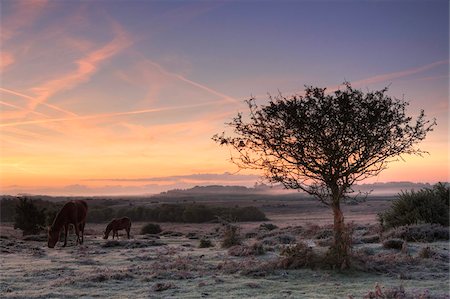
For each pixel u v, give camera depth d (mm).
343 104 12820
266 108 13539
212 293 10312
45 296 10258
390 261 14023
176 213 103250
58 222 26109
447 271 12875
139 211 110375
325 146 13148
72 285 11594
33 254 20719
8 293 10672
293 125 13156
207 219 99250
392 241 17984
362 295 9602
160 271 13406
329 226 30172
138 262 17250
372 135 12852
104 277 12383
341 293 9984
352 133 13000
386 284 11055
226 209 102375
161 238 37469
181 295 10133
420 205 24500
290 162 13648
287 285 11227
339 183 13586
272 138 13469
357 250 15852
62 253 22156
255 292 10367
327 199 13805
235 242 23531
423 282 11266
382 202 146500
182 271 13500
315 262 13664
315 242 22359
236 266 14273
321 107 13008
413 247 17766
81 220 28531
